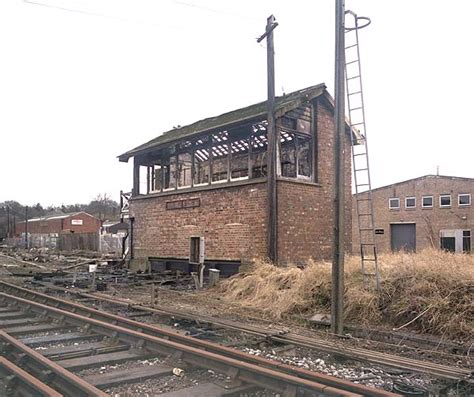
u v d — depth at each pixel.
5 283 15.34
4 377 5.38
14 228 88.31
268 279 12.23
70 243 50.16
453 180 39.41
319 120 17.16
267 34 15.56
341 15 8.65
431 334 8.10
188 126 22.08
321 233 16.83
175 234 19.70
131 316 10.16
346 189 17.80
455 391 5.43
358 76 9.60
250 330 8.23
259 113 15.96
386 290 9.26
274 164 15.38
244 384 5.35
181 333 8.15
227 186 17.09
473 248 37.91
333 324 8.30
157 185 22.14
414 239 41.19
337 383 4.98
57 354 6.49
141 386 5.40
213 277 14.62
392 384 5.51
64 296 13.73
